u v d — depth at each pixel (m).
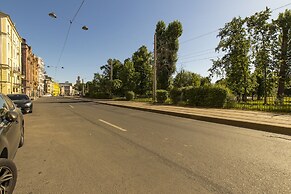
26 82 69.62
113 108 18.92
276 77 26.09
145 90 44.41
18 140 4.34
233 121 8.95
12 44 47.75
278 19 27.88
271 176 3.39
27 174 3.53
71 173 3.57
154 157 4.41
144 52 46.12
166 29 42.72
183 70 56.59
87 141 5.86
